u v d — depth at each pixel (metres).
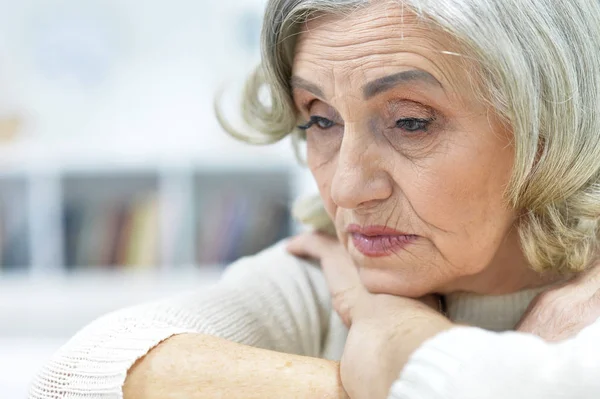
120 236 2.94
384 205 0.86
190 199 2.92
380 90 0.80
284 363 0.82
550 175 0.84
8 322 2.88
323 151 0.94
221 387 0.81
